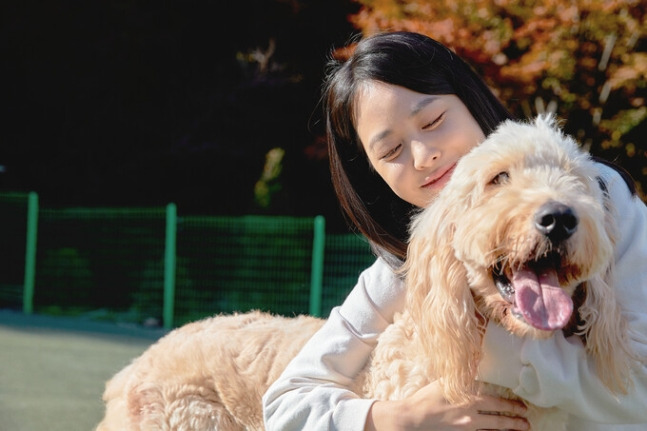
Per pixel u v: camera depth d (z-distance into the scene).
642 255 2.54
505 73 9.57
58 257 11.41
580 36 10.02
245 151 14.87
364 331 2.88
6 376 7.24
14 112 14.98
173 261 10.70
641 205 2.70
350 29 13.66
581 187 2.41
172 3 14.48
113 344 9.02
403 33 2.97
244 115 14.72
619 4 9.72
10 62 14.58
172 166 14.91
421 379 2.62
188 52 14.89
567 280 2.32
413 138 2.78
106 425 3.52
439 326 2.44
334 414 2.58
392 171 2.83
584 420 2.58
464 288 2.46
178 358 3.40
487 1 9.62
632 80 10.09
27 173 15.09
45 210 11.48
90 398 6.48
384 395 2.72
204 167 15.11
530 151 2.45
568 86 10.17
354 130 3.06
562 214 2.20
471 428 2.44
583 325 2.45
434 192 2.79
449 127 2.78
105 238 11.24
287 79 14.21
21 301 11.55
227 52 15.05
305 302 10.51
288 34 14.52
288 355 3.25
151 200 15.23
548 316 2.21
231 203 15.74
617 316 2.41
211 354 3.36
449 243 2.48
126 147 14.99
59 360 8.02
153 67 14.81
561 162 2.44
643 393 2.44
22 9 14.11
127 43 14.27
